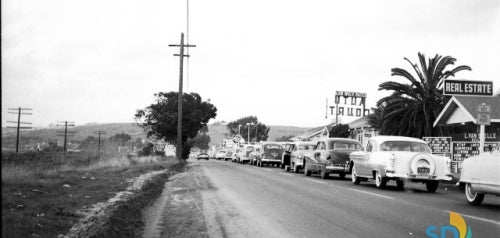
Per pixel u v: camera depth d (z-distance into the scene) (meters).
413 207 11.92
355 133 60.47
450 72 32.88
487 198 14.84
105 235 7.10
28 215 7.51
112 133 144.88
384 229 8.72
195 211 11.22
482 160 12.36
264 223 9.45
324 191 16.09
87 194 11.28
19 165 17.05
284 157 31.75
